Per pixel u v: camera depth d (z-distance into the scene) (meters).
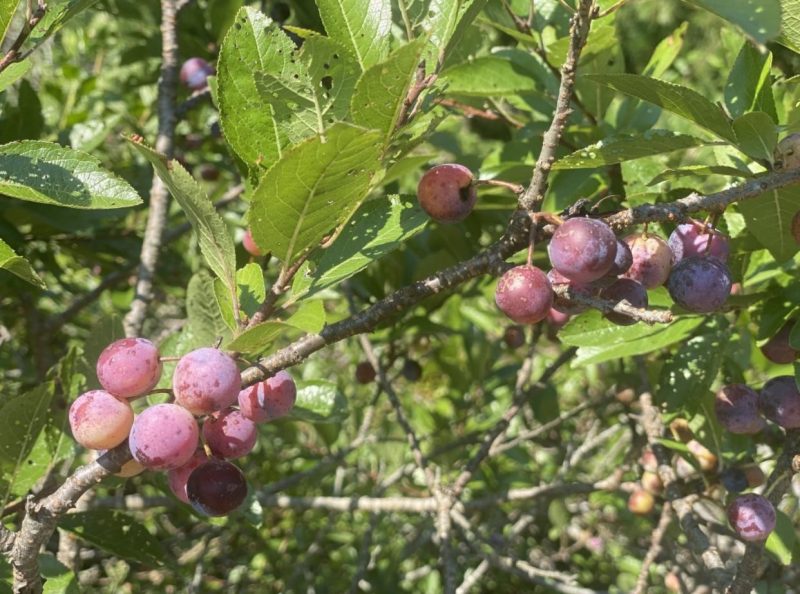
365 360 0.65
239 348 0.25
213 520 0.39
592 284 0.26
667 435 0.43
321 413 0.40
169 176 0.26
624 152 0.30
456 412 0.71
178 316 0.76
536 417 0.61
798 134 0.29
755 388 0.44
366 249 0.29
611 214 0.26
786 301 0.35
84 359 0.36
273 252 0.25
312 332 0.24
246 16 0.27
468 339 0.67
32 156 0.29
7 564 0.30
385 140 0.25
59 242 0.61
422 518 0.76
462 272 0.26
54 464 0.35
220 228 0.26
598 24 0.42
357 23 0.28
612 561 0.76
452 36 0.27
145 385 0.25
